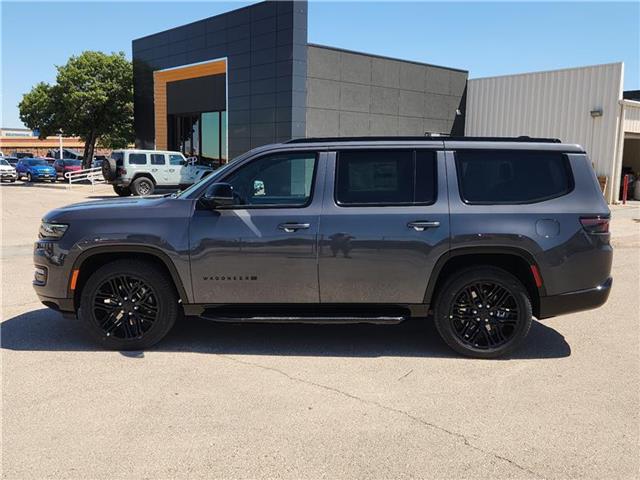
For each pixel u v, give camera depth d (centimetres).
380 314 498
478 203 493
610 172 2003
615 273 903
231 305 507
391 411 392
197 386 433
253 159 511
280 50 1975
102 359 491
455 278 494
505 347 498
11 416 380
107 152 7888
